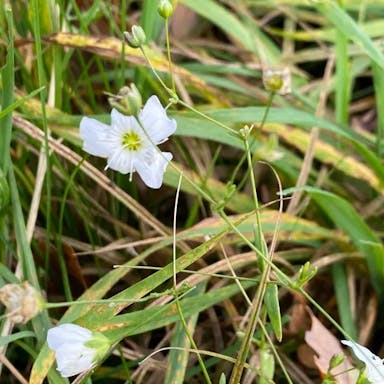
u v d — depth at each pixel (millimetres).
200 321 216
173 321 180
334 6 219
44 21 215
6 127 176
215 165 250
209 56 280
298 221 220
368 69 288
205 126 215
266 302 161
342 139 250
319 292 231
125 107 154
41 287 206
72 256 200
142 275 215
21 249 182
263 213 215
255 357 195
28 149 217
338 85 244
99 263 216
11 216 199
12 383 196
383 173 226
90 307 176
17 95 209
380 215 247
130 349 203
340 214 219
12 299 140
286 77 197
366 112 285
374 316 220
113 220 218
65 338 147
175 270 163
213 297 188
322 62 295
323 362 192
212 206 161
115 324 168
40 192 197
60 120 206
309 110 262
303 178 230
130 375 191
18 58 211
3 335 172
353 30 217
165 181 214
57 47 211
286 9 292
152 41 244
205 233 200
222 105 241
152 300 195
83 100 245
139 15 272
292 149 253
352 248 227
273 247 172
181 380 179
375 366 154
